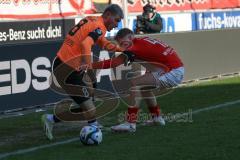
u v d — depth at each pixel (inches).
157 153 441.4
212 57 956.6
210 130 528.1
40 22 1085.1
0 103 649.0
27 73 675.4
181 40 892.0
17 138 526.9
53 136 531.2
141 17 1000.9
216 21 1520.7
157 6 1363.2
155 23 998.4
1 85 648.4
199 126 550.6
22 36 1046.4
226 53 988.6
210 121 575.5
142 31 999.0
